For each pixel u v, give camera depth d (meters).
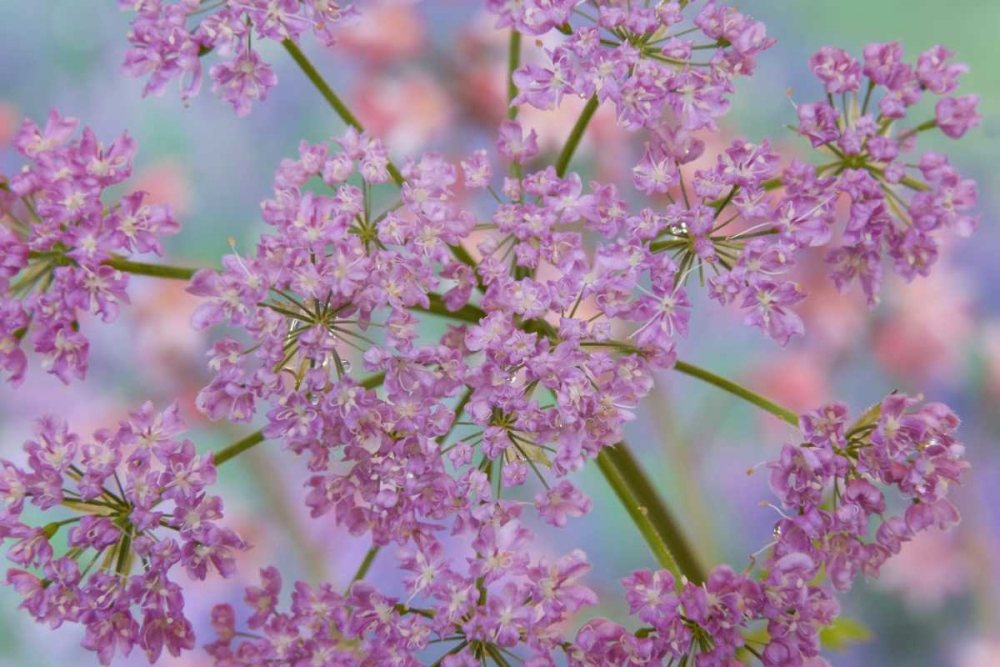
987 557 0.37
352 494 0.29
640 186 0.29
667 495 0.37
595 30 0.29
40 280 0.29
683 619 0.29
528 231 0.29
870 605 0.37
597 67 0.29
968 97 0.29
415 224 0.29
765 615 0.29
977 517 0.37
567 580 0.29
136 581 0.29
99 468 0.29
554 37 0.37
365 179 0.29
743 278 0.29
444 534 0.36
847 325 0.37
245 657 0.29
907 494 0.29
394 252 0.28
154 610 0.29
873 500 0.29
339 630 0.29
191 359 0.37
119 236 0.29
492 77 0.37
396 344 0.28
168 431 0.29
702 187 0.29
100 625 0.29
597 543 0.37
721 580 0.29
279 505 0.37
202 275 0.28
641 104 0.29
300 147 0.29
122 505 0.29
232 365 0.28
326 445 0.29
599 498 0.37
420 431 0.28
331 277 0.28
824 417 0.29
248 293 0.28
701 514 0.37
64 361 0.29
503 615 0.28
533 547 0.37
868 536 0.37
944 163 0.29
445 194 0.29
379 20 0.37
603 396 0.28
